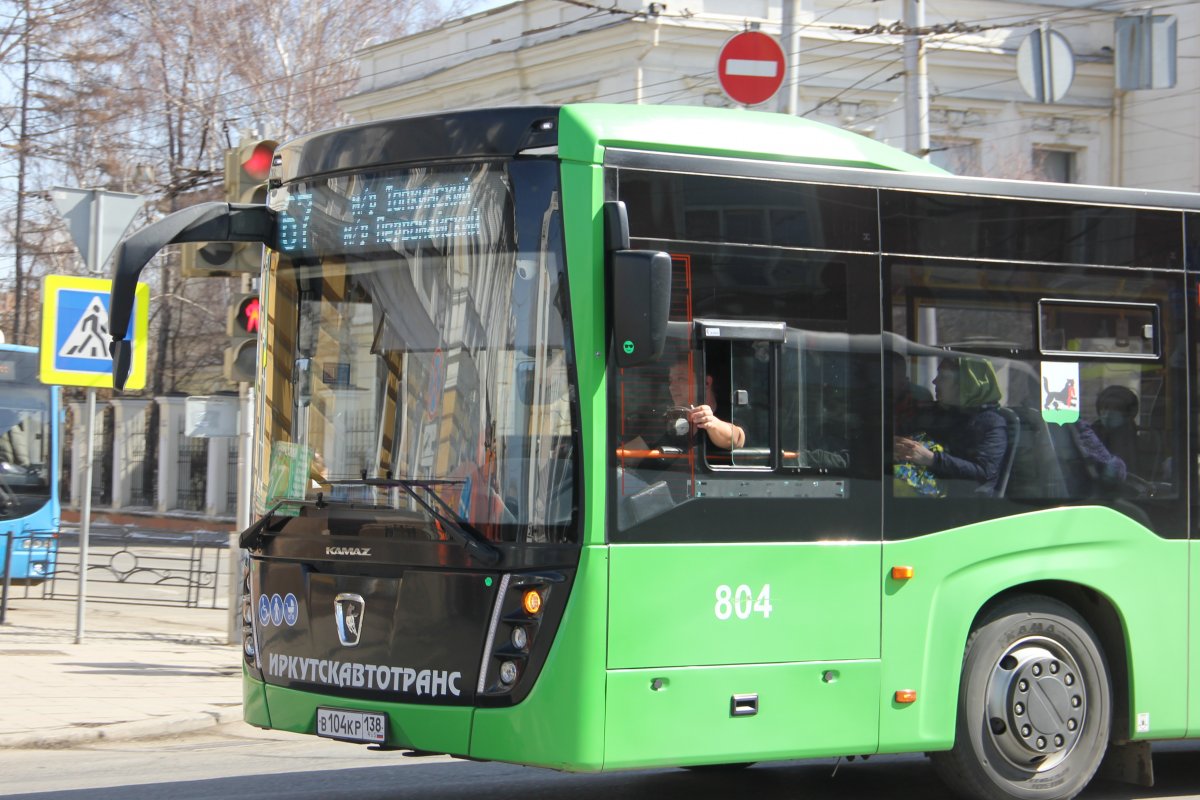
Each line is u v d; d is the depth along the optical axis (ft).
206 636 55.01
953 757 26.12
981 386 26.22
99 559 88.58
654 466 22.95
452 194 23.61
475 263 23.26
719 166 24.13
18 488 67.92
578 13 101.71
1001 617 26.50
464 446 22.91
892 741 24.91
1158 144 107.04
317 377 24.90
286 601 24.64
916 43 62.08
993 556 25.98
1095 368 27.37
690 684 22.99
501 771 31.83
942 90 104.47
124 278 23.81
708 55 99.35
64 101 112.78
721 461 23.61
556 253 22.68
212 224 25.36
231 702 39.47
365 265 24.48
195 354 157.07
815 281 24.77
